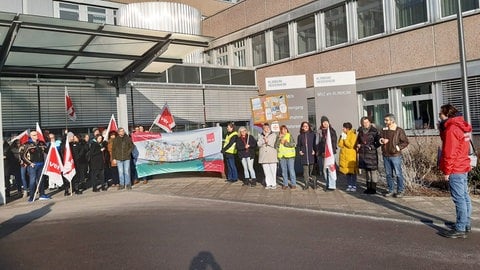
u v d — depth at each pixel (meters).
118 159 12.92
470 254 5.71
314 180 11.30
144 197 11.33
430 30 14.80
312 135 11.34
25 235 7.67
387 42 16.06
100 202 10.92
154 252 6.21
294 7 19.55
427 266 5.29
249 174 12.59
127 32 11.30
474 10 13.75
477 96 13.78
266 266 5.43
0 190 11.13
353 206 8.91
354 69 17.22
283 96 13.85
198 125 20.03
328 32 18.33
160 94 19.02
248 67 21.73
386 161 9.73
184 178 14.90
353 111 14.34
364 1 16.91
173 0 24.52
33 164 11.49
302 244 6.36
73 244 6.89
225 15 23.45
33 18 9.70
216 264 5.57
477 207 8.27
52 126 16.59
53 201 11.43
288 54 20.22
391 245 6.20
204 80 20.39
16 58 12.43
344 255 5.79
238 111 21.33
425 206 8.57
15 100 15.80
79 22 10.24
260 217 8.32
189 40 12.36
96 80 14.80
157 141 14.40
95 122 17.59
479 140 13.63
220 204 9.86
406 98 15.78
